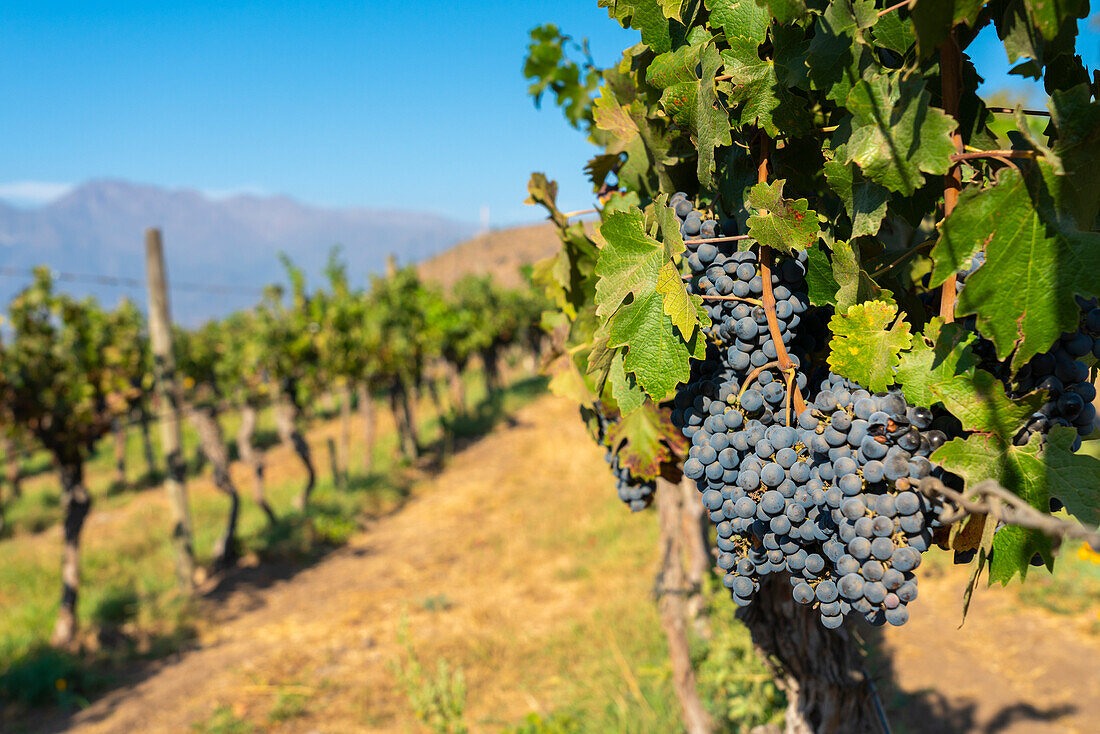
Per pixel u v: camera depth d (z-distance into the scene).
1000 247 0.85
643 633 7.91
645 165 1.51
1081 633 6.65
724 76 1.06
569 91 2.33
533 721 6.13
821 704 2.08
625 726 5.89
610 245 1.14
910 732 5.59
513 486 16.73
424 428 25.50
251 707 8.01
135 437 30.16
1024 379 0.93
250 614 11.15
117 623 10.84
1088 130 0.80
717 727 5.34
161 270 12.54
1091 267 0.82
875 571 0.93
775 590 2.01
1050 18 0.82
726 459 1.09
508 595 10.47
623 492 1.74
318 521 14.81
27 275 10.67
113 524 16.91
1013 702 5.82
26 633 10.30
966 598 0.95
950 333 0.93
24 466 25.89
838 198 1.13
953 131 0.94
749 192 1.14
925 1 0.82
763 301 1.07
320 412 32.75
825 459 0.99
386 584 11.74
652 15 1.18
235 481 21.02
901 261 1.13
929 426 0.95
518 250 98.94
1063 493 0.88
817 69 0.97
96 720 8.18
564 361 1.83
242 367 17.17
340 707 7.76
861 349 0.97
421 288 23.75
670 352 1.10
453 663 8.38
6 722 8.19
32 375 10.25
